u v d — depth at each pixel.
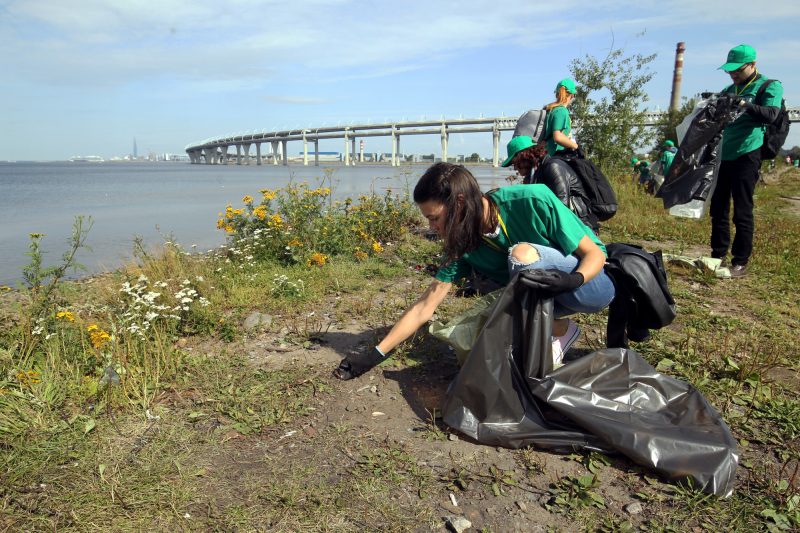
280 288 4.69
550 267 2.55
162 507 2.00
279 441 2.48
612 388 2.53
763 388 2.96
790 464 2.32
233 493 2.10
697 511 2.02
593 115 13.66
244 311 4.27
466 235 2.48
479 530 1.95
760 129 5.22
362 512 2.02
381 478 2.21
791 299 4.83
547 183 4.01
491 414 2.49
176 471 2.22
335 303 4.52
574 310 2.78
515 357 2.52
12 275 6.34
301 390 2.96
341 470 2.27
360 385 3.03
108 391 2.70
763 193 18.97
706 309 4.48
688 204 5.41
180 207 14.87
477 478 2.23
